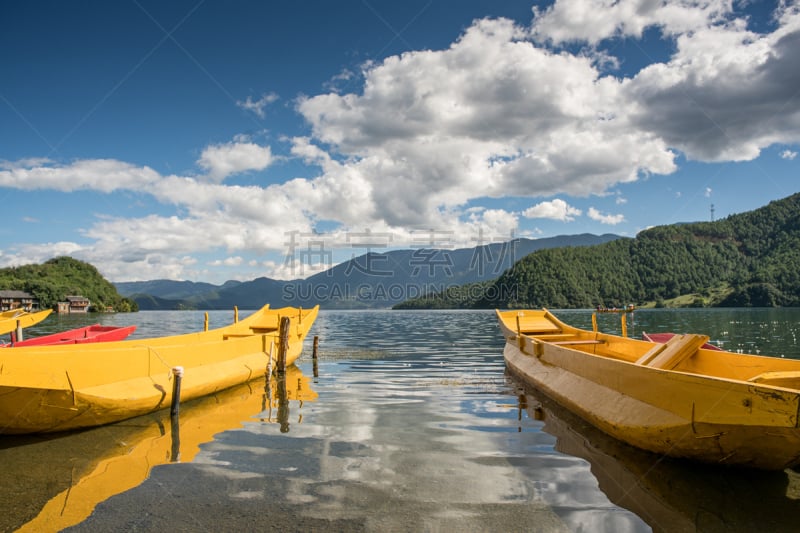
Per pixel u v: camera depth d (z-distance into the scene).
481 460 7.82
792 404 5.95
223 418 10.77
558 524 5.57
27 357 8.76
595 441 8.90
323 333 42.69
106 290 143.38
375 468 7.43
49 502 6.20
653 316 70.00
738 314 72.62
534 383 14.25
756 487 6.67
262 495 6.38
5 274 124.00
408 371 18.34
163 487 6.68
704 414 6.84
